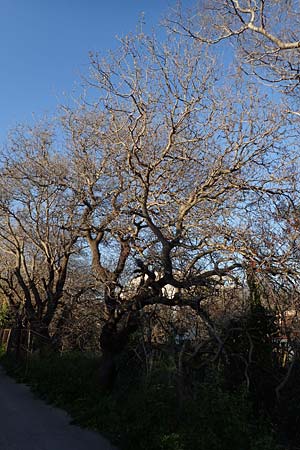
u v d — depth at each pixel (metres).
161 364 12.72
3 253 30.97
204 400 10.05
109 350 14.35
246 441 9.38
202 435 9.12
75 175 17.16
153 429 9.87
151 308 14.56
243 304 12.91
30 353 21.25
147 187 13.55
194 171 14.87
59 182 17.44
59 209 21.14
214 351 12.28
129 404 11.48
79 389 14.31
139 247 14.19
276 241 11.77
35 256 26.30
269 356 12.80
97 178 16.48
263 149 13.59
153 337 14.19
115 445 10.29
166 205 14.71
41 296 28.39
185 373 11.48
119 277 15.02
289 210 12.44
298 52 13.30
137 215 14.72
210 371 12.19
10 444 10.21
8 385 17.89
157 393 10.88
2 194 22.47
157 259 13.42
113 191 15.52
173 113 14.01
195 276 12.74
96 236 16.20
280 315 12.10
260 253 11.83
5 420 12.36
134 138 14.27
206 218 13.64
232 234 12.42
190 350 12.54
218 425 9.46
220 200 13.53
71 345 19.62
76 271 23.97
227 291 12.77
